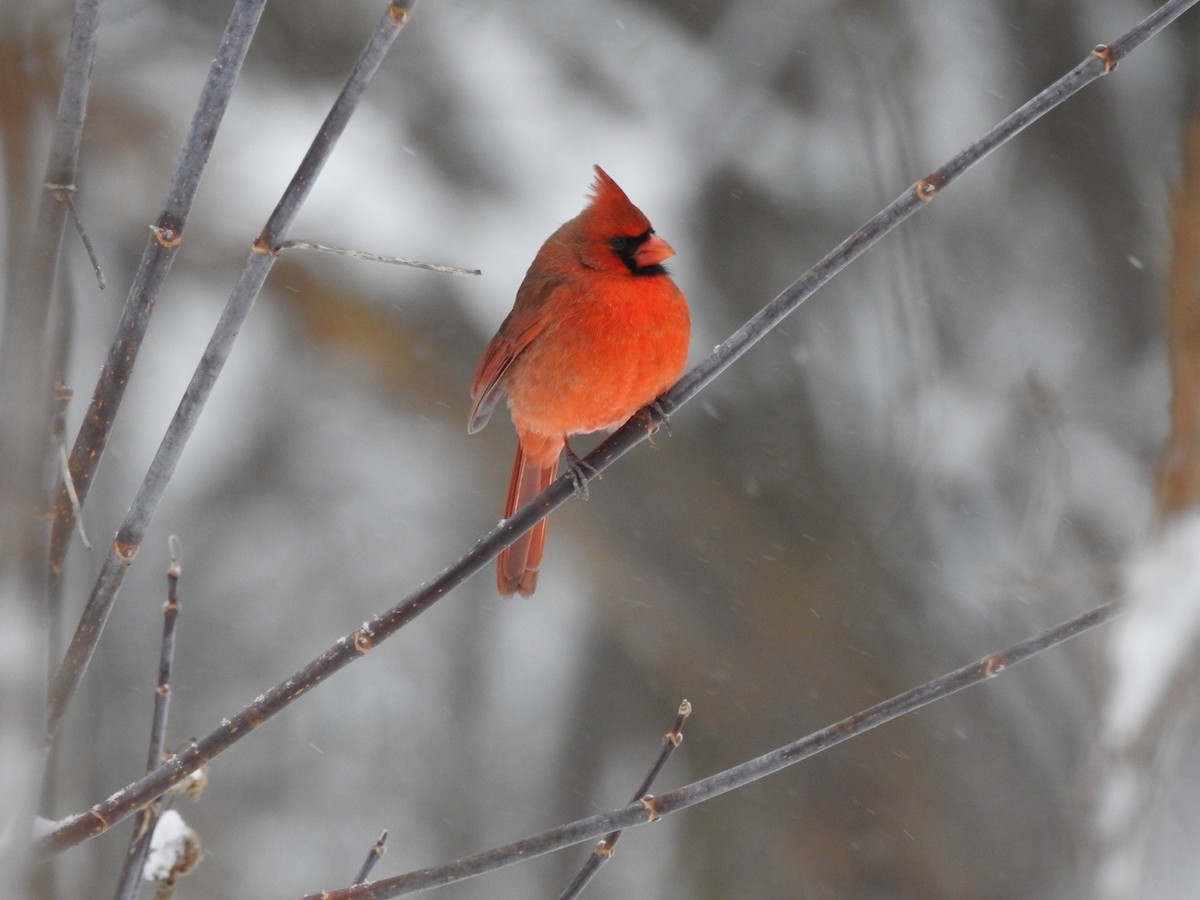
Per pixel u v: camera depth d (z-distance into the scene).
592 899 14.30
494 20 12.47
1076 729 11.61
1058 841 12.16
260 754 14.95
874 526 12.60
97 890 12.04
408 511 14.79
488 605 15.13
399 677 15.05
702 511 12.99
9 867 3.27
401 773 14.93
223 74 3.63
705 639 13.19
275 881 14.64
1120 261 12.48
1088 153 12.64
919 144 12.28
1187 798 6.77
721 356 4.77
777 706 13.13
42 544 3.34
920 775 12.70
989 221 12.67
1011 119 4.28
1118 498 11.70
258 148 12.06
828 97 12.45
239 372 13.41
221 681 14.45
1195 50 12.52
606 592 13.44
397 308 12.70
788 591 12.84
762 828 13.36
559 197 12.01
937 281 12.49
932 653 12.77
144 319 3.74
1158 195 12.16
